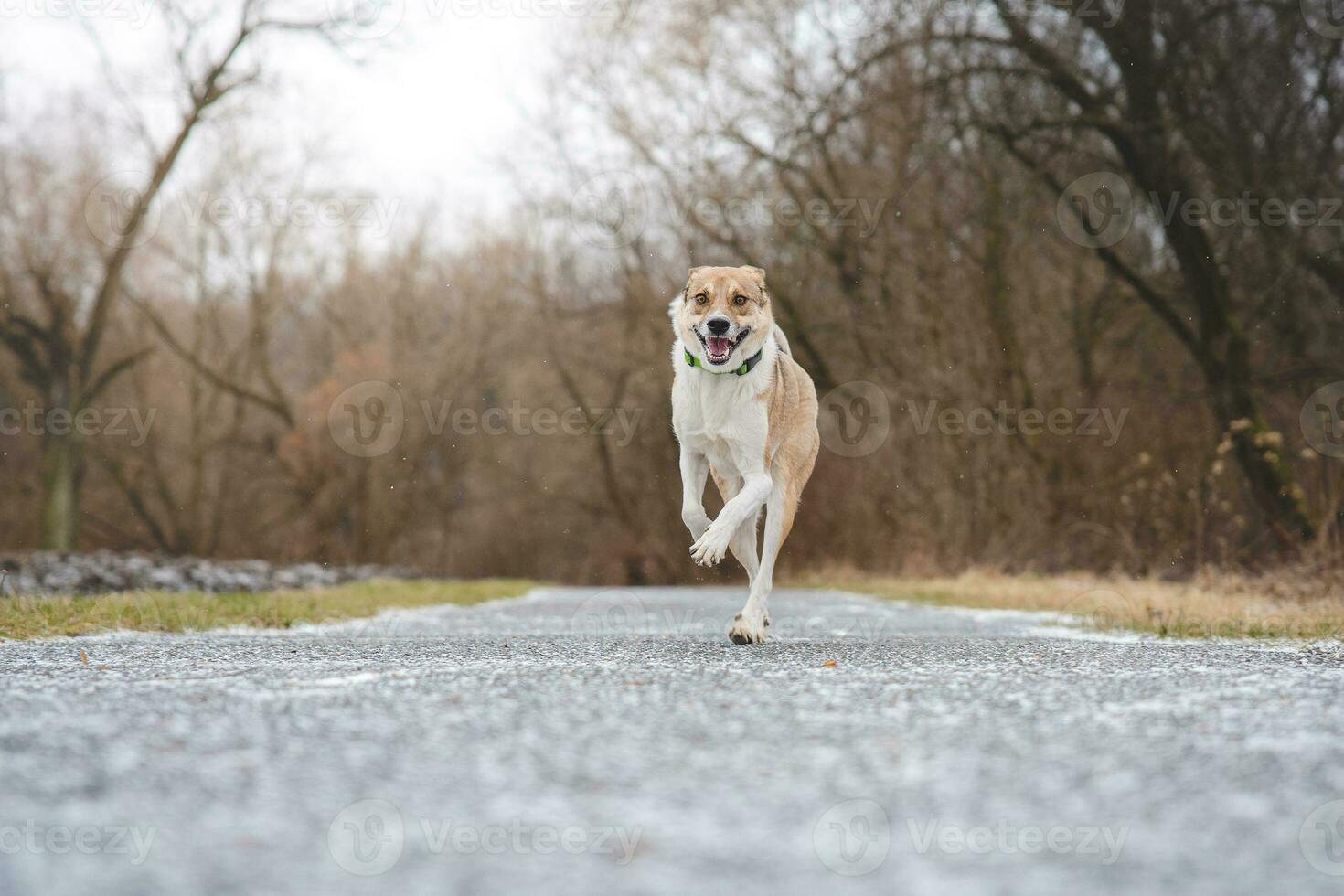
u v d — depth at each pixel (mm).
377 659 5562
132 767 2836
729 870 2119
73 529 30250
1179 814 2486
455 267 38031
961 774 2809
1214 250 16875
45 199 29156
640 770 2848
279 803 2525
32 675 4746
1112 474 18906
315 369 38344
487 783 2713
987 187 19859
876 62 19906
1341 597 10234
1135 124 16375
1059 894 2014
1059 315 20875
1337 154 15648
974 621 10023
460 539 40062
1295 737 3268
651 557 35438
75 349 30219
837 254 23000
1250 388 15859
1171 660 5523
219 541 38281
